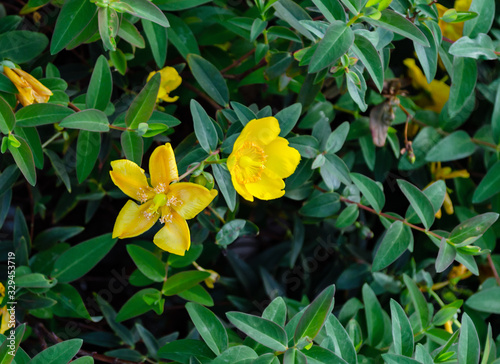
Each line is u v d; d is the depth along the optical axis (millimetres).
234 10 532
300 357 417
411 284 495
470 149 533
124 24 469
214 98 497
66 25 439
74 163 523
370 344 500
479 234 462
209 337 444
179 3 487
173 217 431
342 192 523
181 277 489
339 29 429
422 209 471
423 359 436
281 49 525
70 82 530
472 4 479
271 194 452
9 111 433
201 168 442
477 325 535
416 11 464
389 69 537
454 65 487
